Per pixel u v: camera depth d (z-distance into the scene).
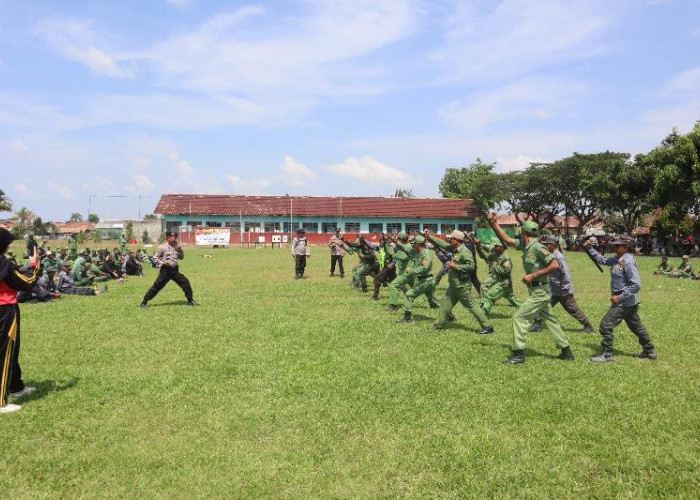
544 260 7.43
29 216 58.03
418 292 10.53
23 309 12.54
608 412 5.54
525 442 4.82
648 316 11.43
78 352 8.19
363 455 4.58
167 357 7.86
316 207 65.81
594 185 49.84
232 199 65.81
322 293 15.63
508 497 3.92
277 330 9.77
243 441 4.88
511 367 7.25
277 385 6.45
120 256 23.44
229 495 3.96
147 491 4.01
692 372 7.06
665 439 4.89
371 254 15.67
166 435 5.04
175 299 14.44
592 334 9.68
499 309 12.40
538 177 55.00
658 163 41.00
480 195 62.16
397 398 5.96
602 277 21.11
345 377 6.74
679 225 40.28
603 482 4.13
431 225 66.94
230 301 13.90
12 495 3.97
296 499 3.89
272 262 30.59
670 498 3.88
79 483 4.16
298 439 4.91
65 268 15.80
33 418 5.42
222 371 7.07
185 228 58.88
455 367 7.22
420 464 4.41
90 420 5.37
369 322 10.60
